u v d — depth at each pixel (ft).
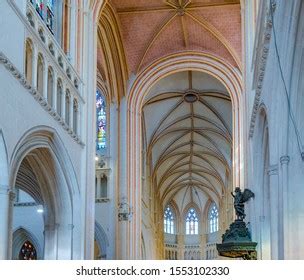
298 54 37.83
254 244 58.85
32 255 88.74
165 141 130.31
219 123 120.78
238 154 92.22
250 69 66.80
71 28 61.57
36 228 87.76
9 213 41.60
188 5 89.20
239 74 94.53
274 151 43.83
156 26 92.79
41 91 49.98
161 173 145.38
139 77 97.14
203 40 95.09
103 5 72.79
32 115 46.83
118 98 96.12
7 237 40.86
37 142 49.60
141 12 90.63
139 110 96.84
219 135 127.44
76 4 63.26
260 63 49.67
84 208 60.13
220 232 157.17
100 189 91.86
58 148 53.67
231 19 90.38
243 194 63.05
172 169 147.43
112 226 90.07
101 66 94.12
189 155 142.10
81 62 63.41
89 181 61.67
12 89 42.65
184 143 133.90
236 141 92.94
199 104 116.57
